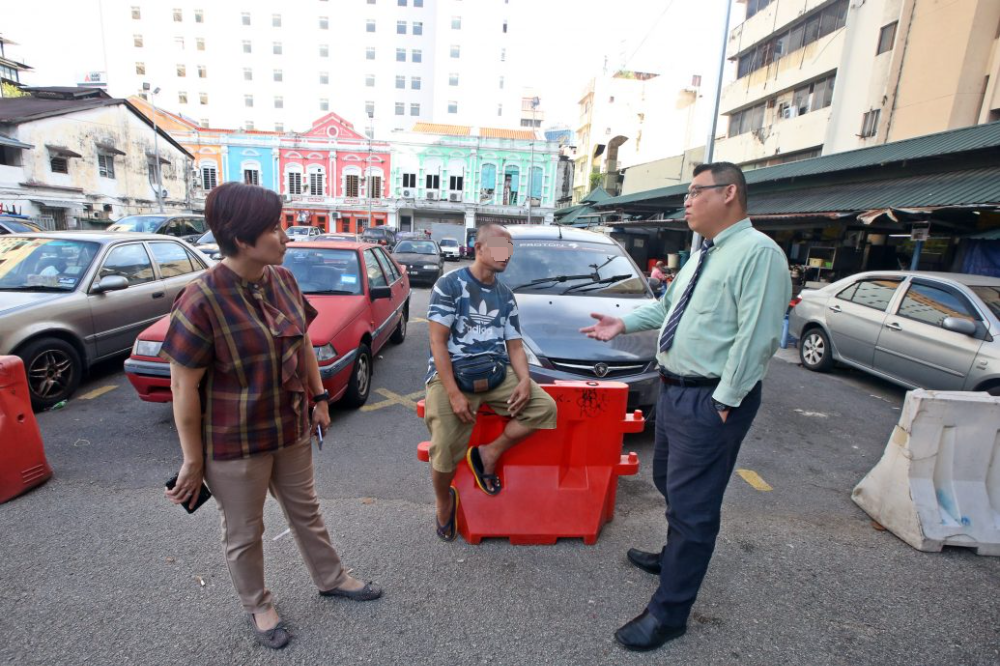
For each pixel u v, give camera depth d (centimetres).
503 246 265
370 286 569
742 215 217
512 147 4566
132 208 2834
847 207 1020
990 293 552
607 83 3975
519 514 296
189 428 189
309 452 228
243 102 6216
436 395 272
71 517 306
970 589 271
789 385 655
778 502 359
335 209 4534
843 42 1617
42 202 2272
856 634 237
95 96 2862
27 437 332
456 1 6194
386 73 6325
